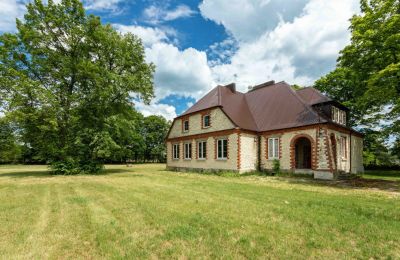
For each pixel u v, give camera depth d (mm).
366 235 5246
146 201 8773
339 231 5531
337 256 4203
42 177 19188
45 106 19906
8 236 5188
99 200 9102
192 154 25594
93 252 4398
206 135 23719
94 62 24531
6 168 36000
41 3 21938
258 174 20203
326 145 17016
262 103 24672
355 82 19609
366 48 16297
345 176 18562
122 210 7422
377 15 15438
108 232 5367
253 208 7621
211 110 23562
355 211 7410
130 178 18094
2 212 7254
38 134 22109
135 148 59906
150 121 71438
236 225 5812
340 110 21531
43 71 22281
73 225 5945
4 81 19422
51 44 22969
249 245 4633
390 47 15094
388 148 29250
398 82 14945
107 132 22656
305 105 20234
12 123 21594
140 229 5594
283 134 19859
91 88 23812
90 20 23625
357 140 24438
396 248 4617
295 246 4602
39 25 22031
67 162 22266
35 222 6219
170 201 8773
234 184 14070
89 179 17375
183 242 4777
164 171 27188
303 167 23141
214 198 9367
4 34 21500
